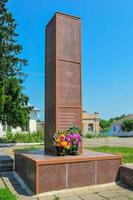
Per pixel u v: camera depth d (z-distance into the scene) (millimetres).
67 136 7602
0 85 21094
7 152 15219
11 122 21781
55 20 8594
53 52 8594
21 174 7957
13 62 25219
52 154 7852
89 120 57969
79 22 8914
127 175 7004
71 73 8484
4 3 25672
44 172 6453
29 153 8227
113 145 21453
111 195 6184
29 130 31125
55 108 8102
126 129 53750
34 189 6422
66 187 6656
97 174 7031
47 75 9000
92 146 19672
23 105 22094
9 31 25469
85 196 6148
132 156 10914
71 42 8672
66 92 8305
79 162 6852
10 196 4391
